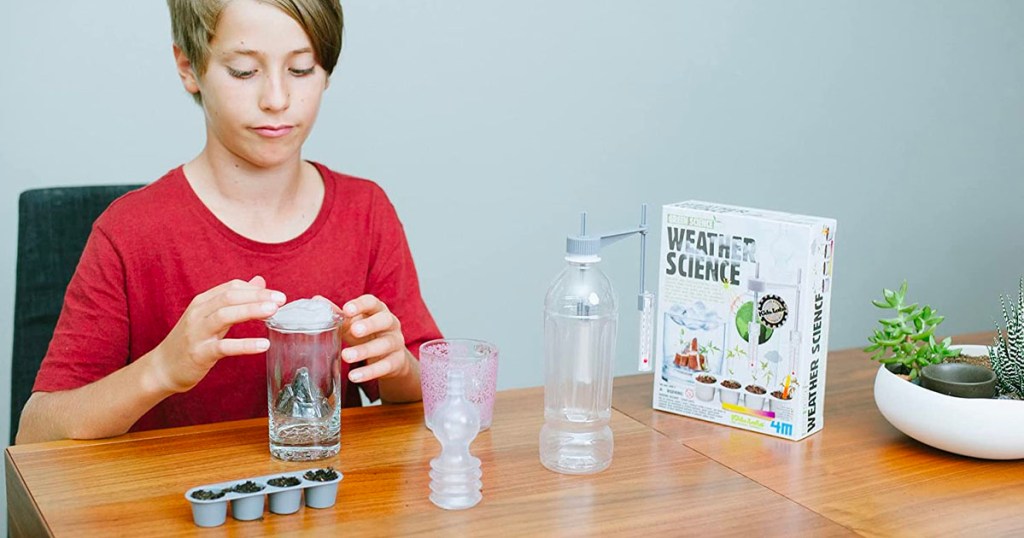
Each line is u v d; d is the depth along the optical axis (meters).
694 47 3.03
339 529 1.03
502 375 2.96
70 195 1.65
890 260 3.46
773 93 3.17
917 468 1.23
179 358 1.20
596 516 1.08
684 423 1.37
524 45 2.81
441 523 1.05
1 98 2.31
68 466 1.17
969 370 1.29
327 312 1.21
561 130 2.89
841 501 1.14
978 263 3.62
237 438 1.27
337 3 1.31
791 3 3.14
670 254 1.38
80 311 1.42
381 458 1.22
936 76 3.43
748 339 1.33
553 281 1.26
